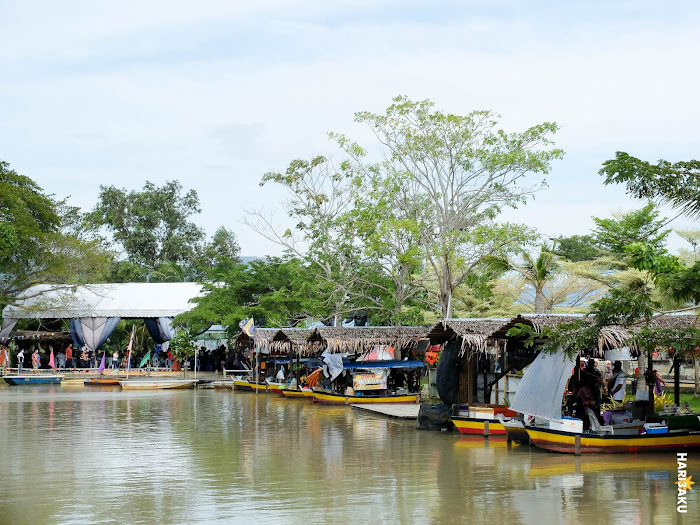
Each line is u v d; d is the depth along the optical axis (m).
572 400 20.50
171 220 78.81
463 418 23.41
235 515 13.72
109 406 34.09
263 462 19.08
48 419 28.88
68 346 56.59
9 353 54.78
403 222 36.56
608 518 13.40
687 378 39.06
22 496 15.28
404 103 37.81
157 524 13.16
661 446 19.45
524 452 20.16
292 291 50.34
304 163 42.31
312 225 42.16
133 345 60.66
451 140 38.06
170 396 39.47
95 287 55.88
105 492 15.63
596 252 53.34
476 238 35.91
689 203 15.83
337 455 20.05
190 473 17.67
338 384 35.19
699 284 16.56
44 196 54.03
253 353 43.62
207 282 53.22
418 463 18.69
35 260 50.34
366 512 13.89
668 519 13.31
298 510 14.06
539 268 38.88
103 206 78.00
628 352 22.75
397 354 34.69
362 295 41.16
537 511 13.88
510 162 37.22
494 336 22.94
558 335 18.28
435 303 47.12
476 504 14.44
